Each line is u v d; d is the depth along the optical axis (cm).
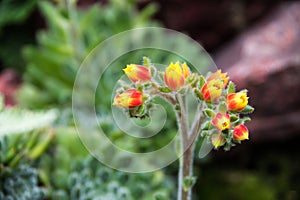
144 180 74
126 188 71
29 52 96
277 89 93
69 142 75
